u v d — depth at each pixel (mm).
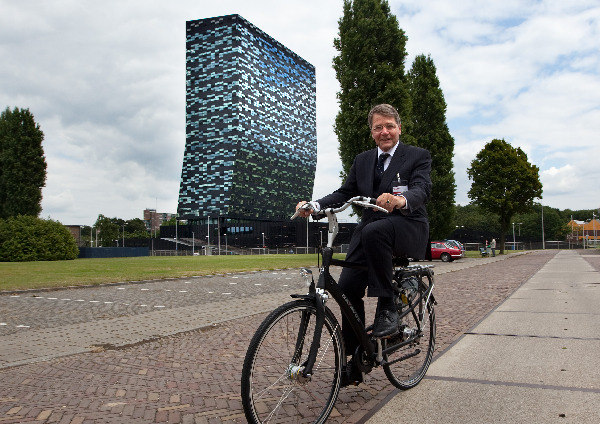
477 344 5004
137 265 24453
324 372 2820
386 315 3172
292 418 2674
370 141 25844
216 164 138250
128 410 3305
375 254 3021
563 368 3988
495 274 17016
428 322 3930
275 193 150625
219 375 4215
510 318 6699
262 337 2525
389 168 3309
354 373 3072
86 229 169250
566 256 38125
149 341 5824
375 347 3150
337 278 3189
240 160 137750
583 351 4559
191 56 143875
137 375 4258
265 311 8172
